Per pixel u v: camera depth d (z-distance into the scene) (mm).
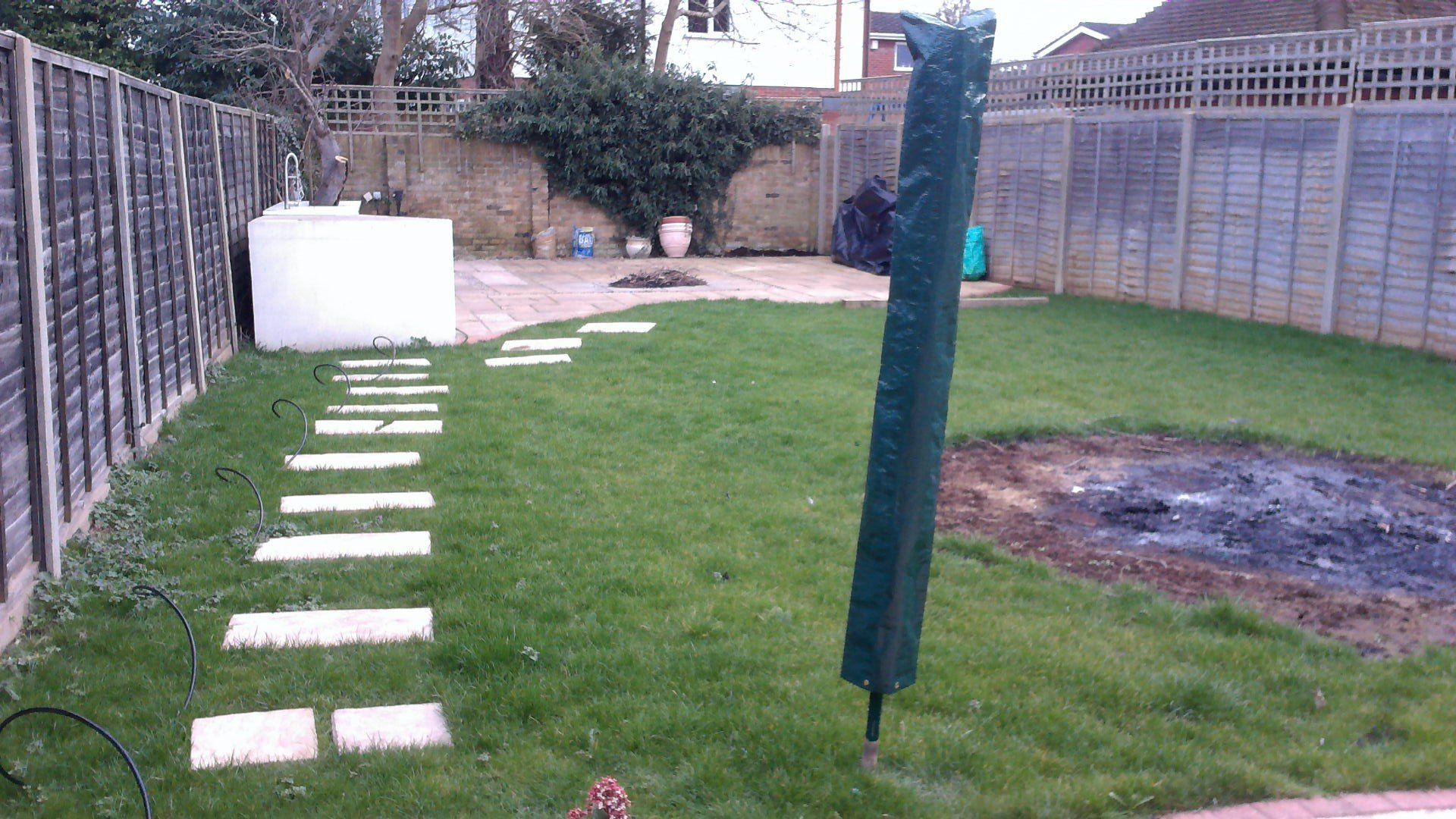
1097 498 6102
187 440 6703
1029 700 3703
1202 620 4438
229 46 17953
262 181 12352
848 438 7051
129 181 6230
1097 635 4262
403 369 9273
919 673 3861
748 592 4543
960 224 2932
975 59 2854
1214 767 3305
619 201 20047
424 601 4453
